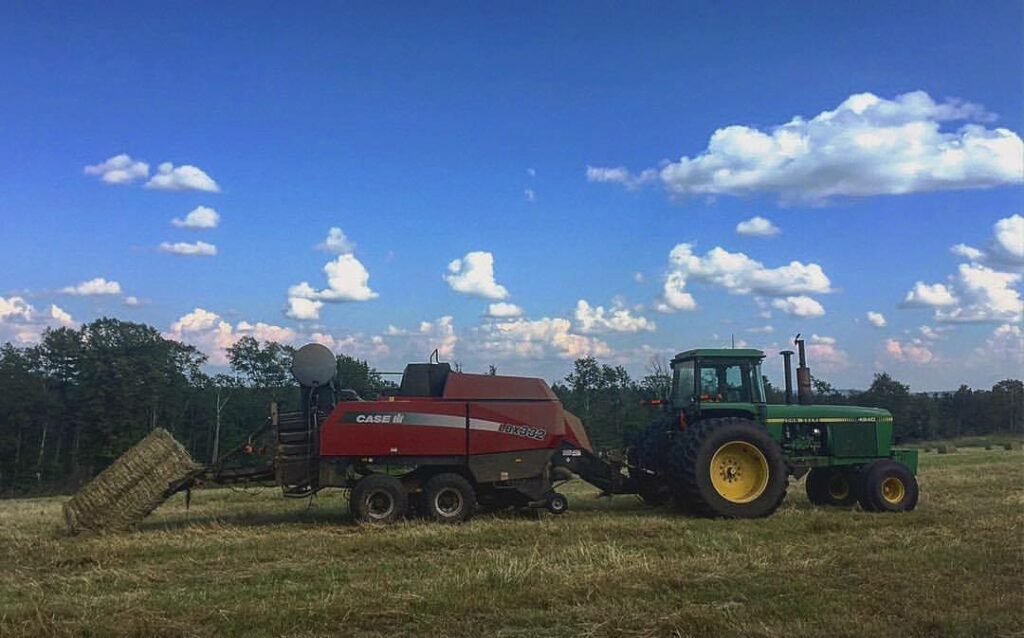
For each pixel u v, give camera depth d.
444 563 7.49
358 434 10.58
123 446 50.72
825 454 12.23
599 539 8.89
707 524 10.09
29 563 7.86
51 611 5.83
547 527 9.59
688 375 12.61
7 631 5.39
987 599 6.00
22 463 54.38
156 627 5.41
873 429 12.34
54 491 51.34
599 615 5.64
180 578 7.01
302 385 11.03
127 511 9.93
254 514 11.73
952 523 9.72
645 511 12.13
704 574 6.79
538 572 6.80
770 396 13.23
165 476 10.27
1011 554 7.64
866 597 6.09
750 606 5.86
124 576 7.02
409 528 9.75
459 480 10.61
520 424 11.08
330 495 14.84
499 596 6.11
